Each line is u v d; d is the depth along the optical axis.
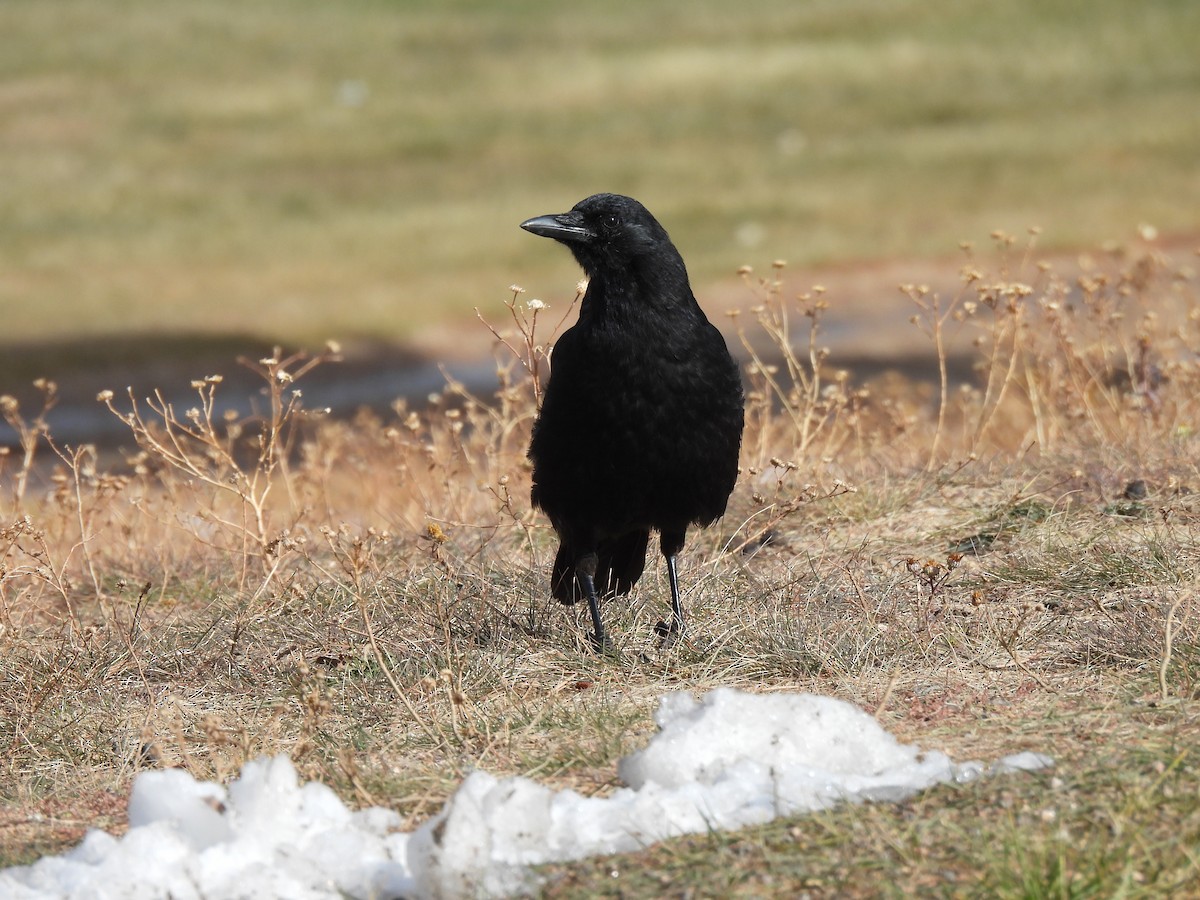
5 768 7.54
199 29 77.00
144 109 63.41
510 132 60.28
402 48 74.06
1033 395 12.61
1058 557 9.23
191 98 65.19
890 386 17.98
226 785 6.80
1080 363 13.47
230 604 9.99
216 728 6.68
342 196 51.28
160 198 50.62
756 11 78.06
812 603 8.94
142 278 40.12
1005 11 73.62
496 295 38.03
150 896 5.26
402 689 8.09
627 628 9.12
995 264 38.91
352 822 5.91
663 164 54.84
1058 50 67.69
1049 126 57.34
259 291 38.66
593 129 60.31
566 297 37.31
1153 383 12.75
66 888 5.36
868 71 67.00
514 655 8.53
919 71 66.44
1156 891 4.93
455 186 52.53
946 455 12.72
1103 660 7.49
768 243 43.66
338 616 9.39
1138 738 6.26
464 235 45.41
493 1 82.38
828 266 40.50
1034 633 8.03
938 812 5.62
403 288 38.78
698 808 5.72
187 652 9.06
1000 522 10.32
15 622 9.65
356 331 34.28
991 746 6.43
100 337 33.06
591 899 5.18
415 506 12.36
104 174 53.78
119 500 13.82
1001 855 5.20
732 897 5.12
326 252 43.56
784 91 64.75
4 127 60.44
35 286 38.94
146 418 26.28
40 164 54.91
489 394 27.64
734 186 51.56
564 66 70.00
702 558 10.46
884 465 12.48
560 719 7.38
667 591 9.66
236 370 30.94
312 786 6.02
